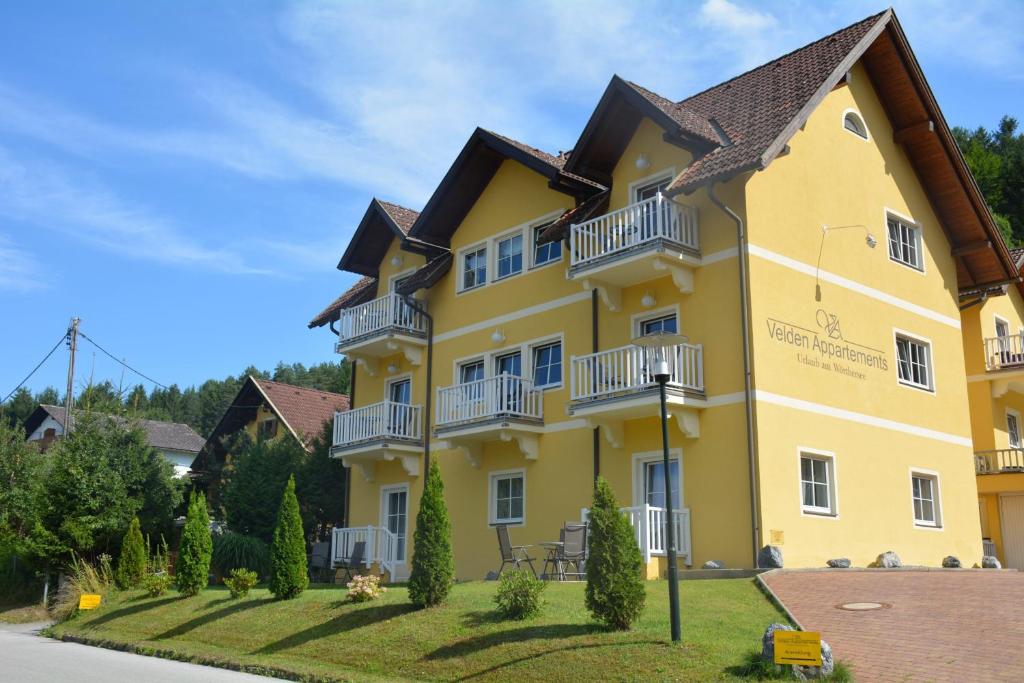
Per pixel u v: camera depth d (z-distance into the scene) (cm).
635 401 1819
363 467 2645
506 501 2261
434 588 1475
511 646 1212
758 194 1892
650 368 1822
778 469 1783
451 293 2528
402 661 1272
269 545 2900
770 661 1014
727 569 1638
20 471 3058
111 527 2527
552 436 2161
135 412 2819
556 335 2206
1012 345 2684
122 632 1852
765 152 1747
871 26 2117
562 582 1645
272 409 3800
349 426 2589
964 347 2750
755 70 2294
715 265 1884
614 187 2142
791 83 2045
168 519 2762
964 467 2294
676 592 1144
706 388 1853
